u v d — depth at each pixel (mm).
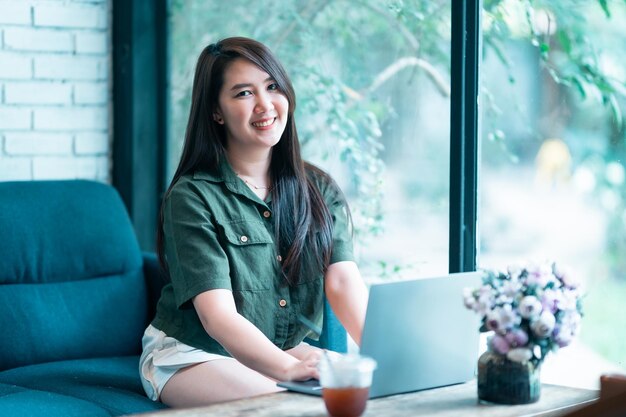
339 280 2697
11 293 3061
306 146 3475
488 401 1966
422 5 3025
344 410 1800
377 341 1977
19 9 3570
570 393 2053
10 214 3137
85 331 3148
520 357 1930
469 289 2002
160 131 3916
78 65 3754
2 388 2721
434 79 2986
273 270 2643
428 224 3020
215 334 2367
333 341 2746
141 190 3879
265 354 2273
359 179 3270
